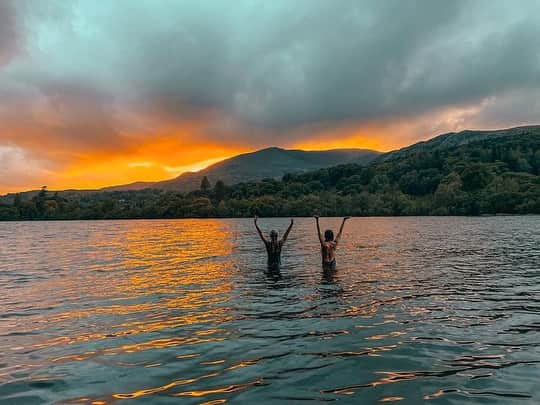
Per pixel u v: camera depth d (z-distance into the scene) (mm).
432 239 41219
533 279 16719
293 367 7449
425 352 8156
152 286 15977
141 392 6496
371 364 7555
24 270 21562
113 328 10086
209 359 7887
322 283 15938
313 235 50844
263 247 34594
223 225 105375
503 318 10617
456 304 12211
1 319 11086
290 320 10539
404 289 14578
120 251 33562
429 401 6102
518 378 6898
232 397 6277
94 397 6336
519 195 136750
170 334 9523
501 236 45094
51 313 11734
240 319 10727
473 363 7582
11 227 108500
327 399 6184
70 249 36312
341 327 9867
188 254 29656
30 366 7648
